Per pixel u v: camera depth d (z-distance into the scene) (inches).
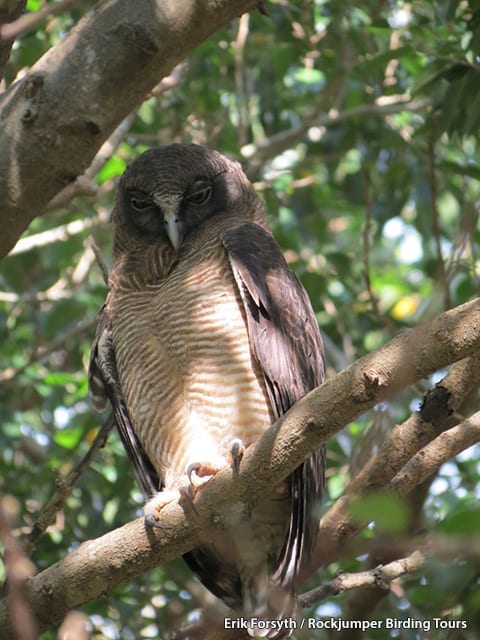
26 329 641.6
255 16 584.4
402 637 386.6
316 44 569.9
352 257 673.6
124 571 309.4
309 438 283.1
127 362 408.5
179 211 442.0
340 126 618.8
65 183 291.3
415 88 467.8
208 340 393.1
